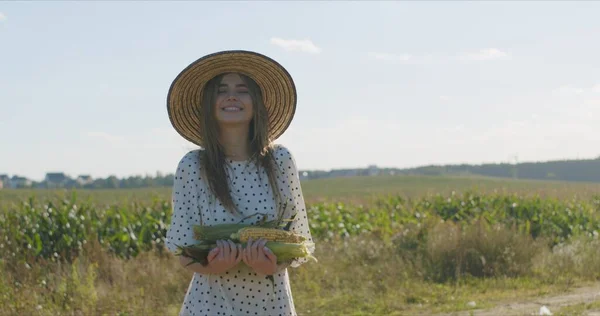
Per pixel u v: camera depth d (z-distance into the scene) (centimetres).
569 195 2270
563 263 1320
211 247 343
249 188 360
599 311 916
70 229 1393
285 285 360
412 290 1118
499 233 1330
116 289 1068
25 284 1069
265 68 382
